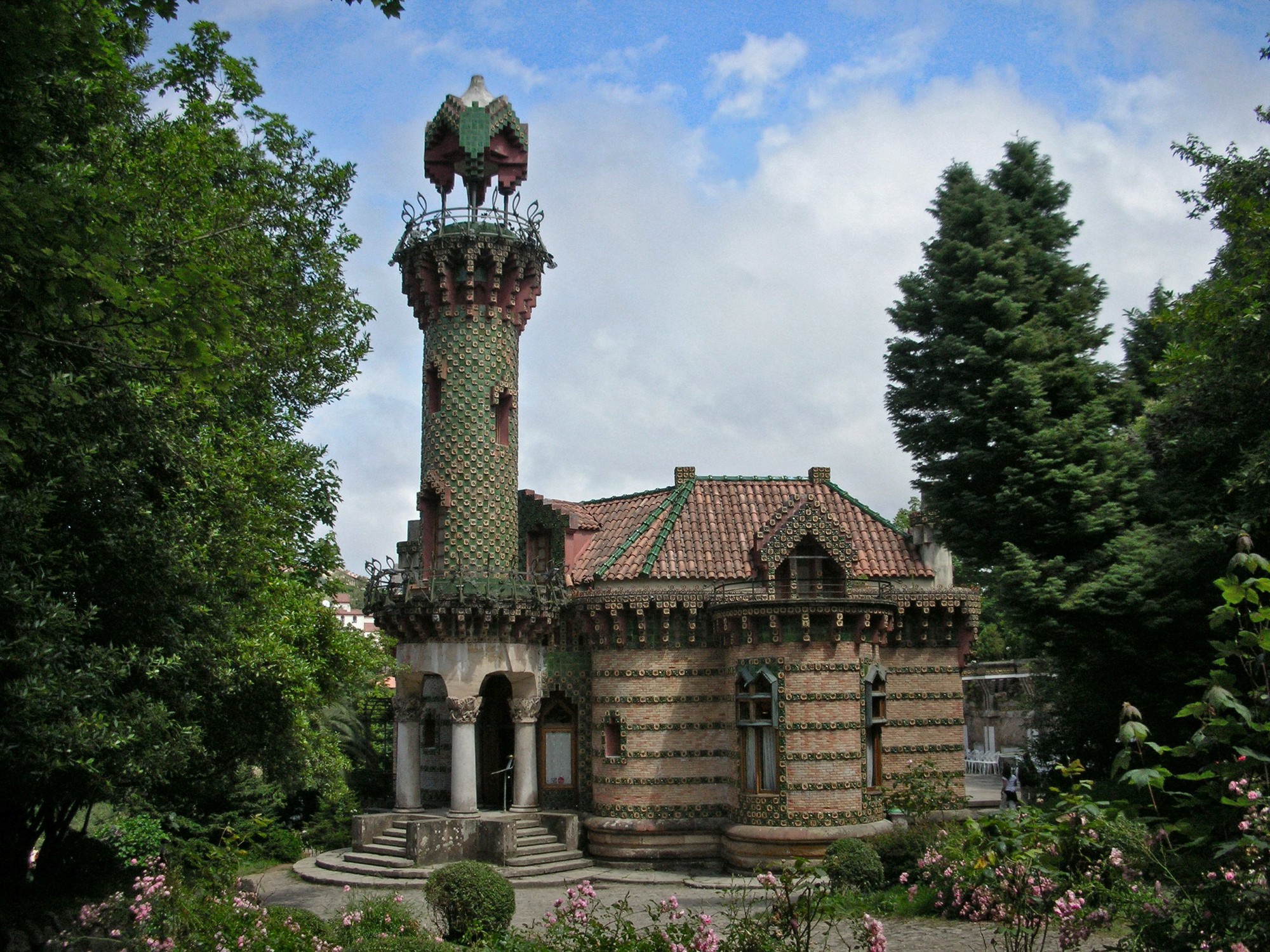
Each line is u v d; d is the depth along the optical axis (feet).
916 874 97.04
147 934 62.08
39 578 53.01
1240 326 91.86
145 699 62.18
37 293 44.91
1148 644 110.42
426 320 134.62
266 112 101.76
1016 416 121.90
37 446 53.57
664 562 130.21
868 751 122.01
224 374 72.79
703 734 125.59
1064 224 132.87
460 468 128.88
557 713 134.10
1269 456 93.15
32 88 49.62
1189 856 70.28
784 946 54.90
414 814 126.00
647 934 56.85
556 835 124.36
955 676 130.62
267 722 89.35
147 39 76.89
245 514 78.74
